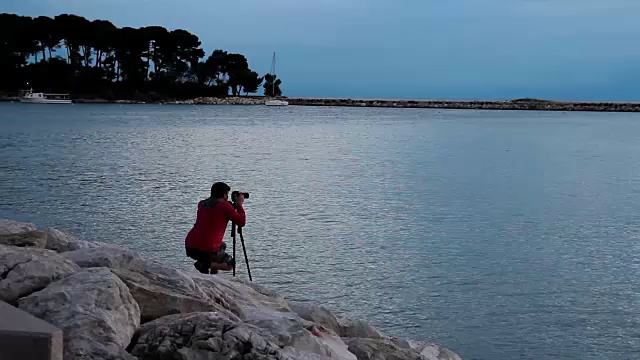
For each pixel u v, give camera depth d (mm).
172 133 84562
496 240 22672
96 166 43406
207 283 7770
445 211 28234
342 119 146500
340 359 7035
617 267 19391
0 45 196500
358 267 18641
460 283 17438
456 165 49656
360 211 27703
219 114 161500
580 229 24906
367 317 14898
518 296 16469
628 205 31000
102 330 5398
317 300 15820
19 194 30234
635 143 78562
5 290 5977
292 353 6496
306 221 25141
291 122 126938
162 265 7168
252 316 7164
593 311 15547
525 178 41812
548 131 106562
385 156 56906
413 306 15578
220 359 5551
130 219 24594
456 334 14070
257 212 26906
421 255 20219
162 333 5664
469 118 166000
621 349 13508
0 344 4203
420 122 136750
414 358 7996
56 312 5457
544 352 13250
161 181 36219
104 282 5805
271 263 18812
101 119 119750
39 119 115312
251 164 47312
